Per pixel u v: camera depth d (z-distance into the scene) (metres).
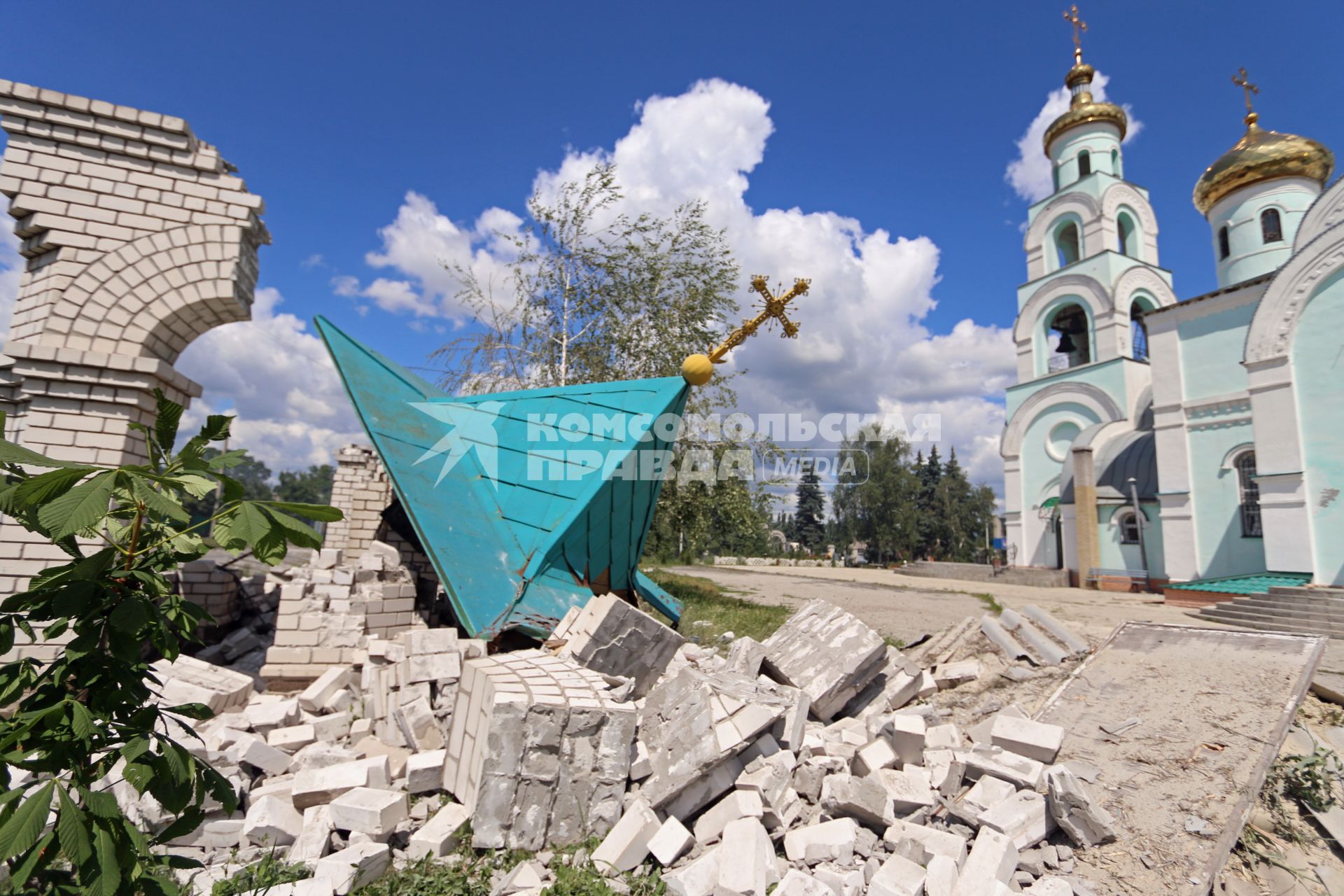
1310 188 25.78
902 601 20.12
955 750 6.01
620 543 10.12
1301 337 18.42
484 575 8.47
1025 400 32.44
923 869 4.14
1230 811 4.88
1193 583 20.36
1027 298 33.31
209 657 9.06
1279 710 6.18
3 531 7.55
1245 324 21.66
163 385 8.61
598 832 4.55
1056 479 31.17
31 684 2.73
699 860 4.17
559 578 9.06
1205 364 22.48
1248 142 26.64
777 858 4.53
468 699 5.23
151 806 4.49
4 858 2.21
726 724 5.12
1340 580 17.20
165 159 8.62
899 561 56.28
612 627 6.57
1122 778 5.46
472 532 8.91
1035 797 4.89
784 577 31.42
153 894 2.83
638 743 5.32
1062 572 28.09
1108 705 6.82
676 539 20.89
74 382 8.02
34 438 7.84
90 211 8.31
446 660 6.38
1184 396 22.89
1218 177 27.03
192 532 3.06
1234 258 26.84
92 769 2.72
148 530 3.07
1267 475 18.56
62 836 2.38
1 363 7.84
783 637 8.14
